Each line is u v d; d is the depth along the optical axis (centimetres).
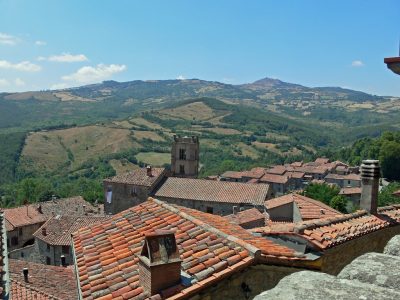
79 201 7262
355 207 6191
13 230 5866
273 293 348
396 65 625
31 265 2088
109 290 738
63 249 4475
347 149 15850
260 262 764
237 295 745
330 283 357
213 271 722
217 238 844
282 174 12438
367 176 1202
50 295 1562
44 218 6294
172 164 6744
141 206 1184
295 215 3503
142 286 720
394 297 331
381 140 11556
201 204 5378
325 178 11756
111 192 6091
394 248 477
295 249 887
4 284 1075
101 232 1063
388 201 5316
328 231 962
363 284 355
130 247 908
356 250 1005
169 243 711
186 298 675
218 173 13512
